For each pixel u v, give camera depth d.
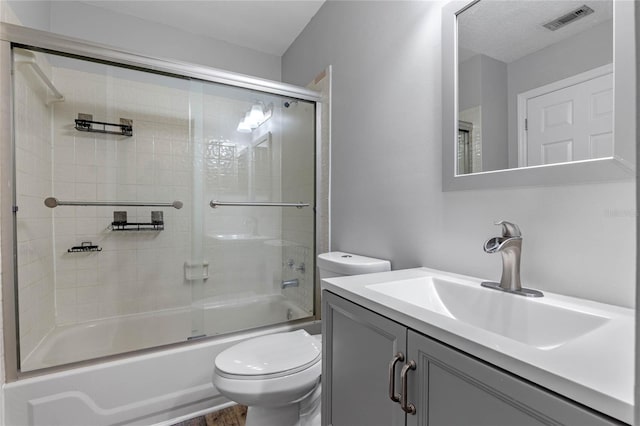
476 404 0.54
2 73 1.38
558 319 0.72
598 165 0.75
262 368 1.24
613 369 0.44
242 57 2.70
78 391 1.40
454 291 0.98
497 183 0.99
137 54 1.71
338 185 1.94
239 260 2.38
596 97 0.77
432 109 1.25
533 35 0.92
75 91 1.95
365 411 0.82
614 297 0.73
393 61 1.47
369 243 1.64
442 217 1.21
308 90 2.14
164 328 2.12
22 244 1.51
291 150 2.32
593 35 0.78
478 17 1.07
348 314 0.89
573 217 0.81
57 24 2.06
